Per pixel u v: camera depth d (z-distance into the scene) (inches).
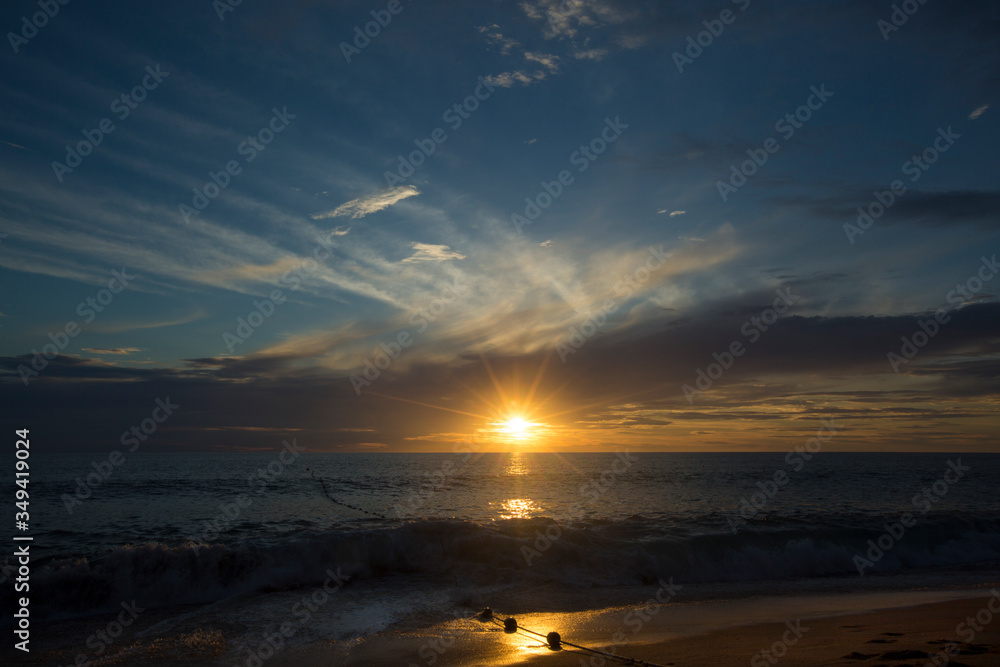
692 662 281.7
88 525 823.7
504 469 3137.3
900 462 4370.1
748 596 484.4
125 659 314.3
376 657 309.1
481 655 311.0
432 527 611.8
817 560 626.5
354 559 553.9
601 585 528.7
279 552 535.8
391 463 4190.5
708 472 2677.2
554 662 291.9
